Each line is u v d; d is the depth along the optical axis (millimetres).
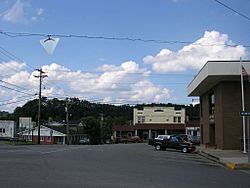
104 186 12352
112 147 43750
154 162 23562
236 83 36906
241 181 15359
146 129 92938
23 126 95125
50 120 111062
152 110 98812
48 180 13422
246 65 33875
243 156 28391
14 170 16312
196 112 119188
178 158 28297
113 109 131500
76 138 100125
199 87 42000
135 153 31828
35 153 28484
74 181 13352
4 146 44125
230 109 36656
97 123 106125
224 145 36469
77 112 125312
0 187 11625
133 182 13609
